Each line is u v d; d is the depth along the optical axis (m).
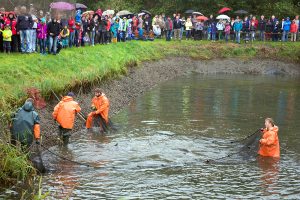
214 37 41.00
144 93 26.64
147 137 17.27
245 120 20.53
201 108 22.84
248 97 26.23
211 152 15.56
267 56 38.81
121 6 48.00
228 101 24.86
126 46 33.38
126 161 14.36
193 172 13.48
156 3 50.59
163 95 26.19
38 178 12.53
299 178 13.17
